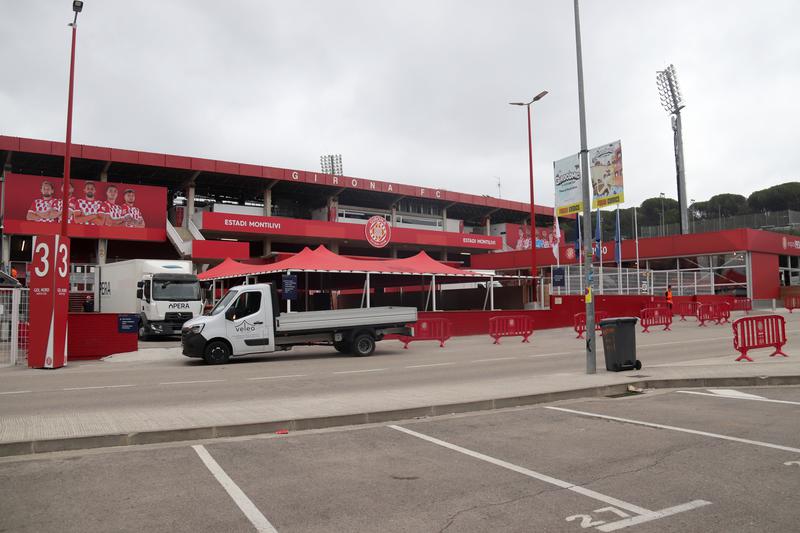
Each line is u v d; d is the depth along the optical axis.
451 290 43.94
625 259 49.84
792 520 4.24
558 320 30.69
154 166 59.44
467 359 17.00
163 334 25.27
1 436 6.71
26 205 49.53
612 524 4.23
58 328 16.08
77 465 5.93
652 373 11.97
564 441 6.84
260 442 6.95
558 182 17.59
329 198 76.94
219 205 68.19
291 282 25.11
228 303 16.81
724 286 45.06
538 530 4.13
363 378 13.01
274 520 4.39
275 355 18.98
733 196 123.00
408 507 4.65
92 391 11.26
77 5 20.84
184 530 4.20
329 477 5.50
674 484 5.13
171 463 6.00
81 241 59.72
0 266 49.75
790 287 45.22
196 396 10.48
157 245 62.28
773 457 5.93
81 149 54.47
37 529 4.22
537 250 55.75
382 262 28.97
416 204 88.38
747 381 10.88
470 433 7.36
